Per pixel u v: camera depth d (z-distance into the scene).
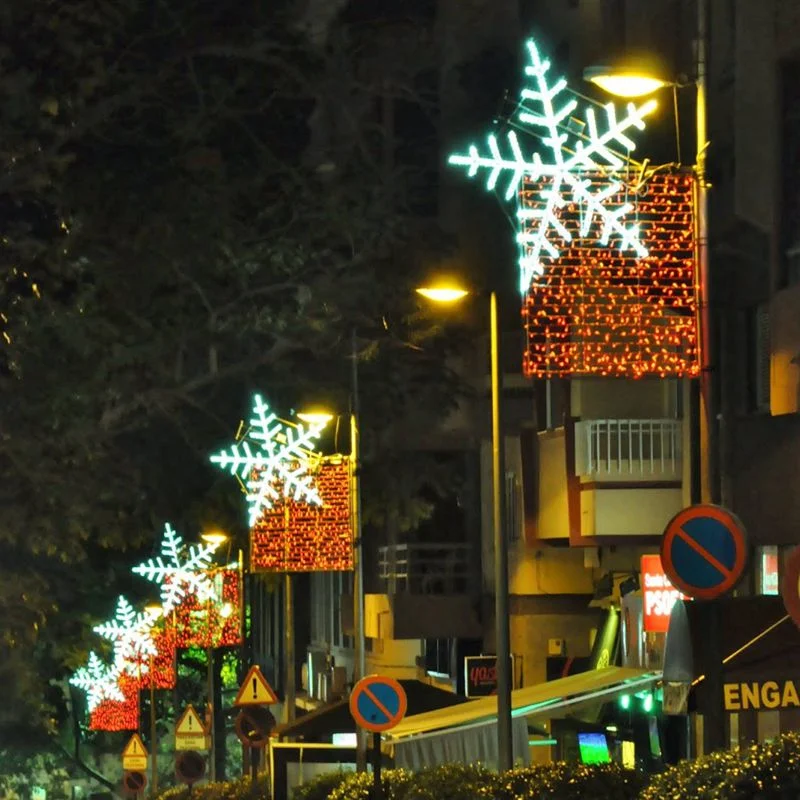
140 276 69.88
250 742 89.31
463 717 66.25
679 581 33.34
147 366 70.88
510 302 92.56
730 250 62.47
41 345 65.75
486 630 98.81
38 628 76.25
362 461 88.44
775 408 57.59
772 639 37.94
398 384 87.56
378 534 117.50
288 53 76.62
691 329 52.06
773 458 58.78
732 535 33.09
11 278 64.06
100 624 90.62
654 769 70.31
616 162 43.38
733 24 62.66
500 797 44.56
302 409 85.88
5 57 60.12
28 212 66.81
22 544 70.00
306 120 79.12
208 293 72.56
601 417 73.25
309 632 154.38
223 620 114.56
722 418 62.41
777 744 27.50
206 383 78.81
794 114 58.00
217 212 71.19
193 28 72.75
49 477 66.44
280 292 75.94
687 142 66.31
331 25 98.06
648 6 69.94
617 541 71.69
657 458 71.81
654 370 50.19
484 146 102.62
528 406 91.25
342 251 80.94
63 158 61.34
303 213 76.19
